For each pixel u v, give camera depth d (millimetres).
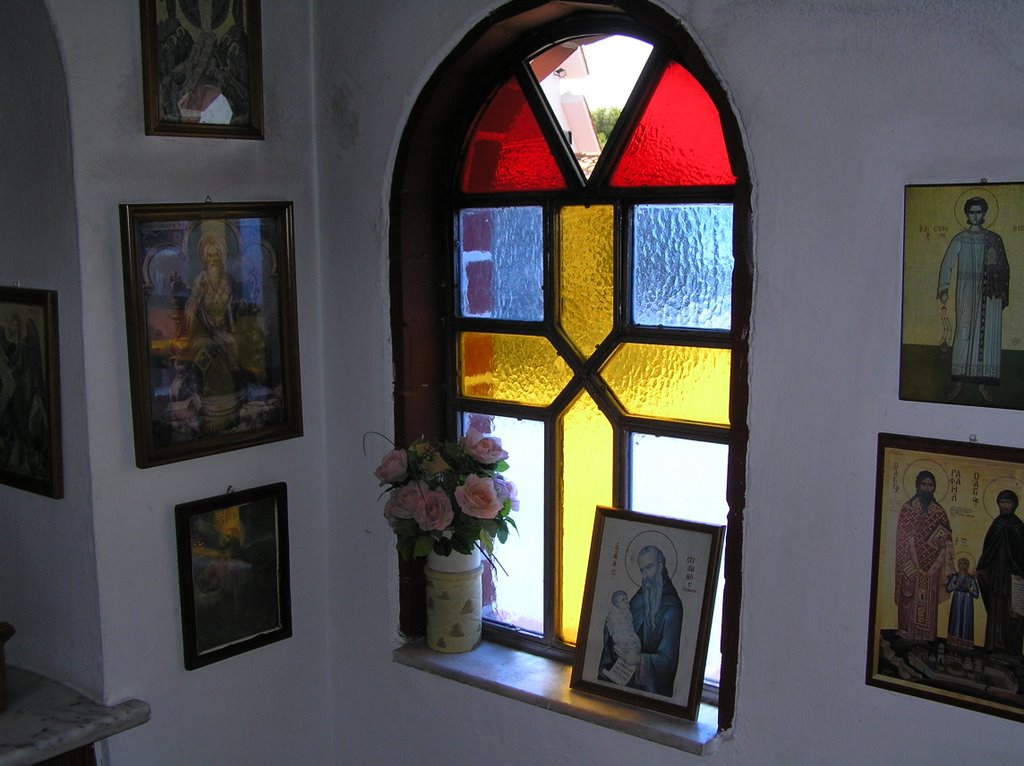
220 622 2240
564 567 2262
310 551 2420
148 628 2127
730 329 1961
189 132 2057
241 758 2334
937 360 1616
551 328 2191
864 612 1740
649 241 2049
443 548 2207
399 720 2387
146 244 2004
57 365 2023
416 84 2145
